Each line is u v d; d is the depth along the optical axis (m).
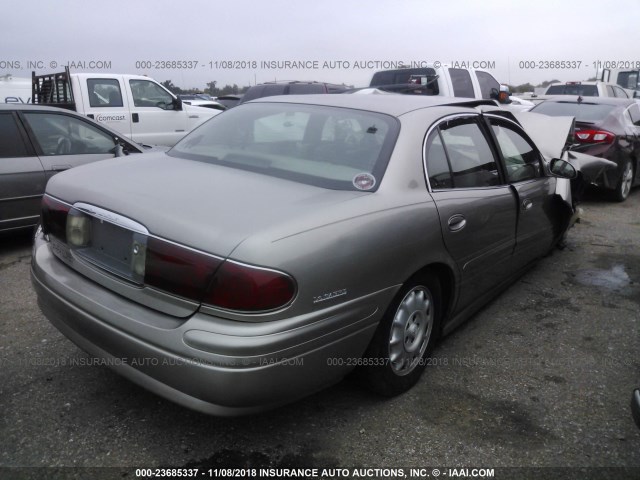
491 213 3.39
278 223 2.23
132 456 2.48
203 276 2.14
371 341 2.67
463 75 9.96
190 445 2.56
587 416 2.86
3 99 12.66
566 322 3.99
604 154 7.73
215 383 2.12
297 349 2.21
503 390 3.08
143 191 2.58
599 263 5.33
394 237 2.58
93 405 2.84
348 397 2.96
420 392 3.03
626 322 4.01
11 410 2.78
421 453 2.54
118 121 9.59
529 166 4.15
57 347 3.43
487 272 3.57
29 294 4.29
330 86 10.33
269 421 2.74
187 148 3.44
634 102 9.04
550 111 8.75
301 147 3.07
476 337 3.73
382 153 2.87
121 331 2.34
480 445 2.61
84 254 2.66
